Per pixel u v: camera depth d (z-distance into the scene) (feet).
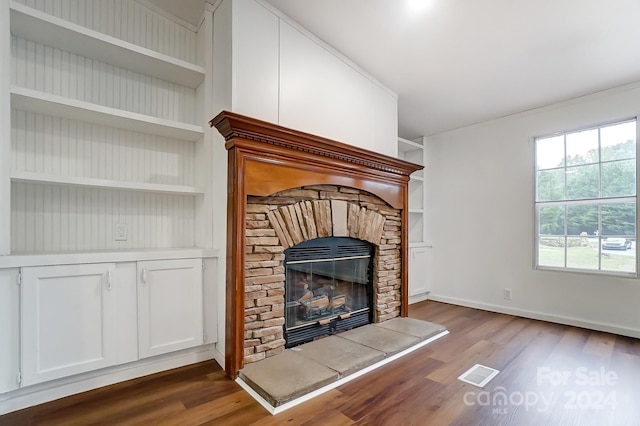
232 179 6.73
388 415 5.44
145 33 7.75
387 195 10.53
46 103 5.94
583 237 11.02
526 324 11.02
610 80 9.96
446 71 9.68
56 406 5.58
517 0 6.51
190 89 8.56
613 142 10.50
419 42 8.25
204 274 7.44
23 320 5.37
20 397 5.49
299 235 7.98
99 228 7.21
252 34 7.13
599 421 5.37
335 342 8.36
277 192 7.50
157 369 6.93
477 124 13.84
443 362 7.67
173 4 7.76
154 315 6.75
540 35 7.71
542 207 12.03
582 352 8.40
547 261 11.80
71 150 6.89
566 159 11.50
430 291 15.23
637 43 7.95
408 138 16.03
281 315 7.55
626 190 10.18
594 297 10.58
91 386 6.15
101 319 6.14
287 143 7.33
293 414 5.43
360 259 10.13
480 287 13.43
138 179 7.77
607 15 6.91
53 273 5.65
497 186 13.12
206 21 7.78
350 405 5.74
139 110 7.74
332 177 8.57
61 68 6.72
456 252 14.32
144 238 7.82
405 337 8.84
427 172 15.57
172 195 8.28
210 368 7.15
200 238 8.09
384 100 10.70
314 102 8.41
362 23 7.63
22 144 6.35
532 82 10.18
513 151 12.73
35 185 6.47
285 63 7.74
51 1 6.54
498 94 11.10
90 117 6.72
